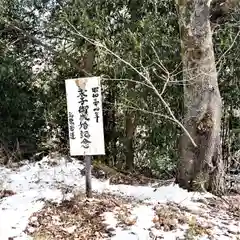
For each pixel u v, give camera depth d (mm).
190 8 4574
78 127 4105
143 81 6020
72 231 3316
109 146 7324
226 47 5754
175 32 6062
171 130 6320
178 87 6016
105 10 6277
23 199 4160
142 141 6965
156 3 6156
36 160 7301
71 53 6941
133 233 3271
